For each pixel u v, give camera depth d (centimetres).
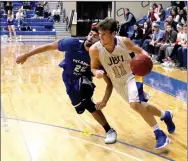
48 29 1700
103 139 362
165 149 333
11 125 404
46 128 395
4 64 909
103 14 1777
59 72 797
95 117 357
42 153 322
